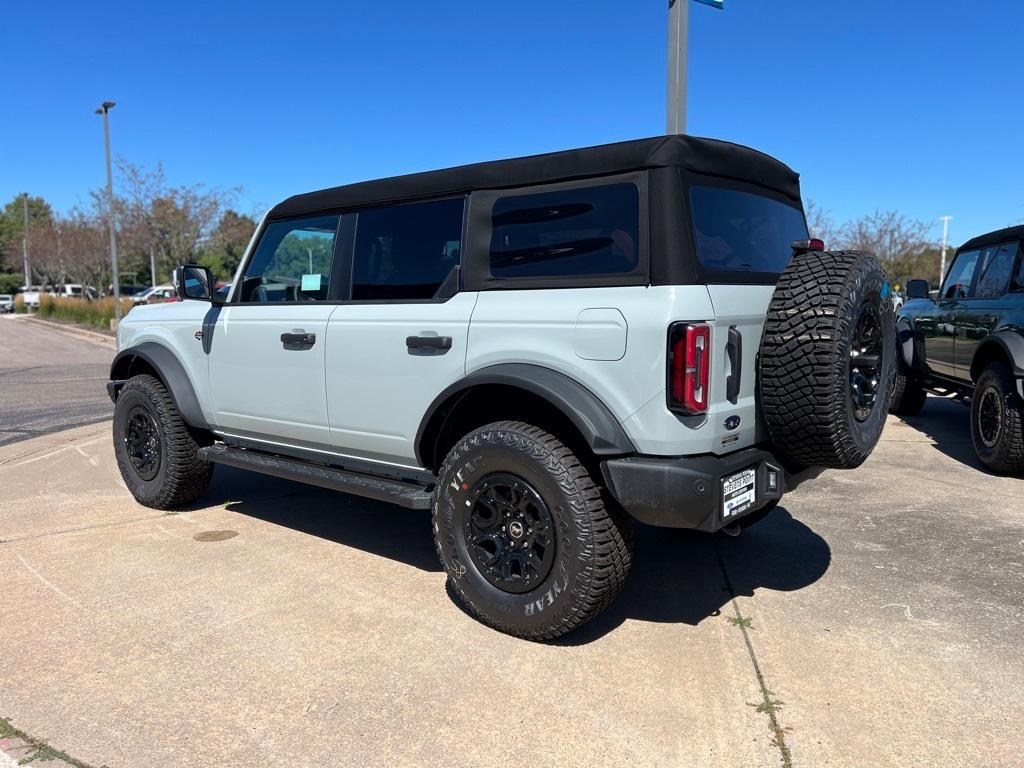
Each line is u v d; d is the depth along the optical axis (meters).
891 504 5.41
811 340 3.05
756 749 2.58
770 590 3.93
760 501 3.35
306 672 3.10
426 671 3.11
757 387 3.37
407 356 3.74
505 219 3.53
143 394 5.18
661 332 2.97
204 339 4.83
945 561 4.31
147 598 3.82
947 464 6.63
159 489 5.20
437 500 3.56
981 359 6.80
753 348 3.34
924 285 8.07
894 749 2.58
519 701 2.88
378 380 3.88
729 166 3.51
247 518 5.16
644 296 3.05
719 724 2.73
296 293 4.43
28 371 15.46
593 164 3.30
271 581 4.04
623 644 3.34
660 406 2.99
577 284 3.26
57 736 2.67
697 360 2.98
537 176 3.45
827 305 3.05
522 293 3.41
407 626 3.51
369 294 4.04
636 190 3.18
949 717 2.77
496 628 3.44
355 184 4.16
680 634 3.43
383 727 2.72
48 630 3.47
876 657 3.21
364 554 4.46
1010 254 6.70
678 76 6.37
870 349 3.46
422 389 3.69
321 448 4.34
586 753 2.57
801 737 2.64
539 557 3.28
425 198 3.86
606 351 3.10
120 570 4.19
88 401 11.16
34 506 5.46
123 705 2.86
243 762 2.53
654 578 4.11
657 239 3.08
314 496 5.72
